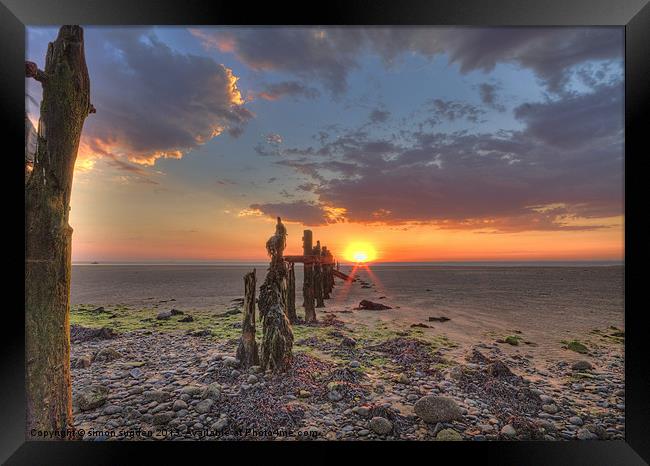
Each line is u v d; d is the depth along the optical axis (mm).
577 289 22047
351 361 6145
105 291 20016
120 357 6512
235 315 11211
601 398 5070
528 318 11727
